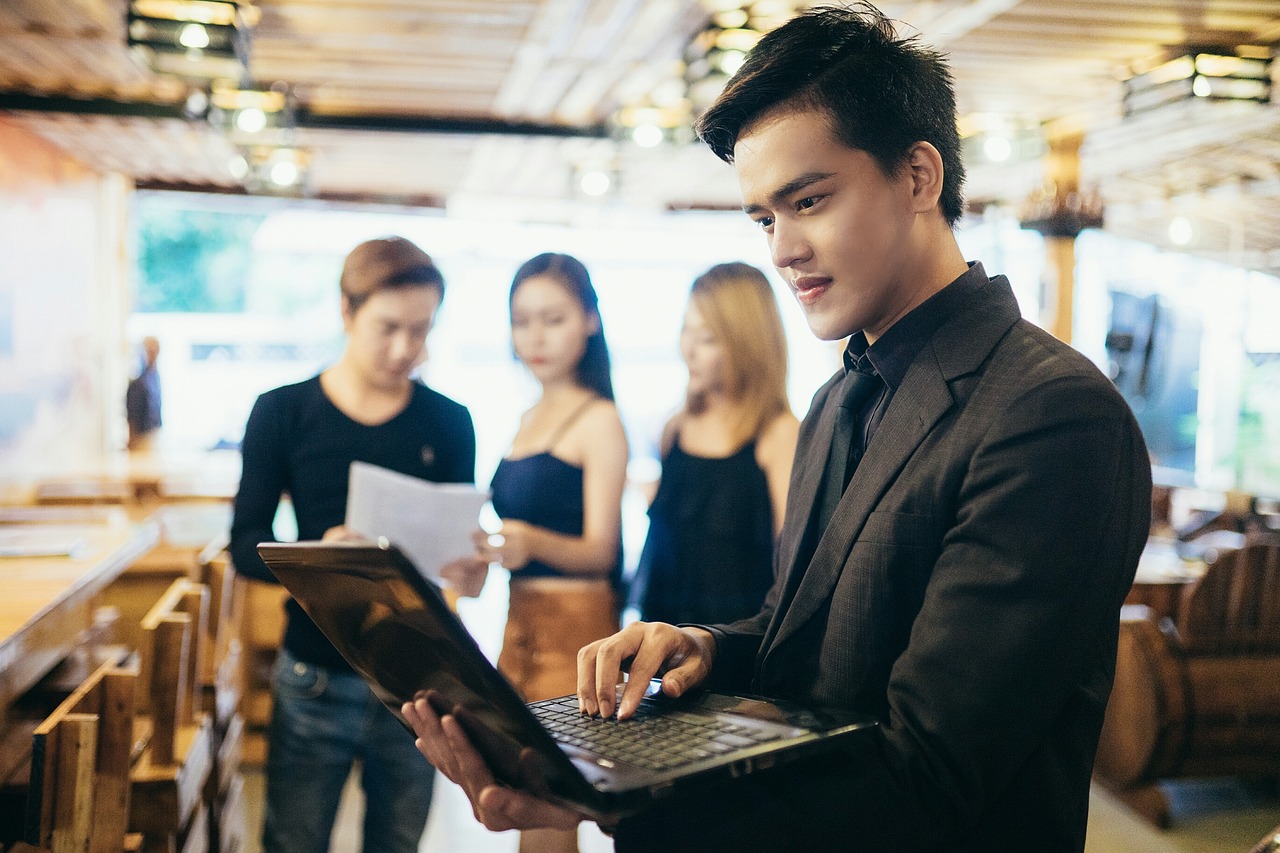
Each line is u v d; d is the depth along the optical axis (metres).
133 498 5.00
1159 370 7.06
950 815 0.81
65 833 1.33
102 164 7.20
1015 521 0.82
